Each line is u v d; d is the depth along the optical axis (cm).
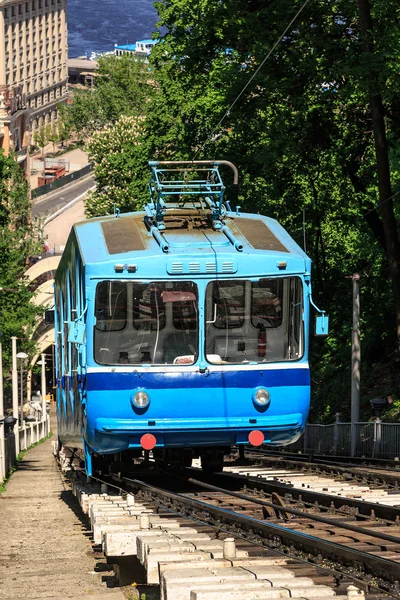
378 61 3644
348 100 4272
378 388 4878
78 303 2105
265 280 2025
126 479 2320
